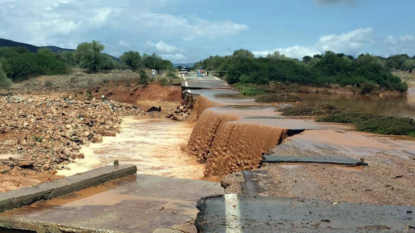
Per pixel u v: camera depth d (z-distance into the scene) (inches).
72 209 312.3
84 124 1202.6
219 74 2891.2
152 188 376.2
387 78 2230.6
